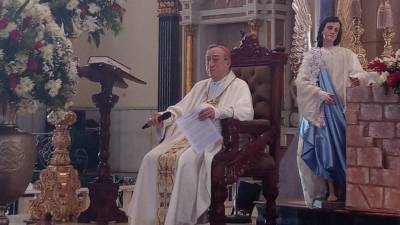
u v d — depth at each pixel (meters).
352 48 11.52
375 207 9.30
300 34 12.11
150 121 9.00
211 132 8.29
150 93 20.81
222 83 8.88
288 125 17.34
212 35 19.50
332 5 12.02
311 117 9.77
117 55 21.44
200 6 19.33
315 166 9.78
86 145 20.34
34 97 6.44
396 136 9.20
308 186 9.99
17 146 6.41
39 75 6.36
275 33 17.92
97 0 7.06
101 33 7.23
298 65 12.08
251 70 9.05
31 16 6.30
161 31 19.77
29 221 9.91
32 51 6.30
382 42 11.80
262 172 8.59
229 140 8.19
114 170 21.33
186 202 8.25
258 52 9.04
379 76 9.27
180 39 19.67
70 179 10.16
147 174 8.61
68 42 6.55
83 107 21.48
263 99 8.88
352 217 9.27
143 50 21.02
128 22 21.30
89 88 21.64
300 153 9.98
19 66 6.21
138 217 8.60
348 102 9.58
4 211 6.61
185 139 8.83
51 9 6.80
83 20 6.97
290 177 11.38
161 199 8.48
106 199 9.73
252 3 17.97
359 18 11.65
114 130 21.39
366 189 9.38
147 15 20.98
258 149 8.42
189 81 19.23
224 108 8.39
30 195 11.95
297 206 9.87
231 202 13.39
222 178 8.08
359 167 9.45
